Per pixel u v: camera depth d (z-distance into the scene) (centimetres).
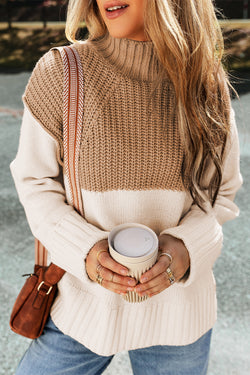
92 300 137
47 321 147
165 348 146
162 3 114
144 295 120
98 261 121
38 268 151
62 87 121
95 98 121
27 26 1232
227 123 136
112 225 135
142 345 142
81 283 139
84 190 130
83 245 124
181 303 140
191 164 130
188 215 141
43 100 122
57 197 134
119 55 124
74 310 138
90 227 129
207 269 141
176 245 128
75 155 125
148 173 130
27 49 1117
